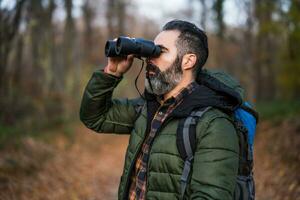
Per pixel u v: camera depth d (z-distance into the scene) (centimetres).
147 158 197
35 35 1455
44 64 1550
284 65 1524
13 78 1080
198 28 204
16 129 941
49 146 953
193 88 198
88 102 222
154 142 192
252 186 195
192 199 176
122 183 209
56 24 1917
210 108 187
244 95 207
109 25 2845
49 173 732
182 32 200
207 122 183
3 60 901
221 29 1739
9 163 642
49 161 814
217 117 184
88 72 2597
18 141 805
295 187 594
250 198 191
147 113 208
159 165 187
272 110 1266
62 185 701
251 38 1609
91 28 2870
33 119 1174
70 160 927
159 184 187
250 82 1614
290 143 812
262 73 2453
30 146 830
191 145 183
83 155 1077
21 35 1152
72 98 1625
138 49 194
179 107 191
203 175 177
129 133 234
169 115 190
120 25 2844
